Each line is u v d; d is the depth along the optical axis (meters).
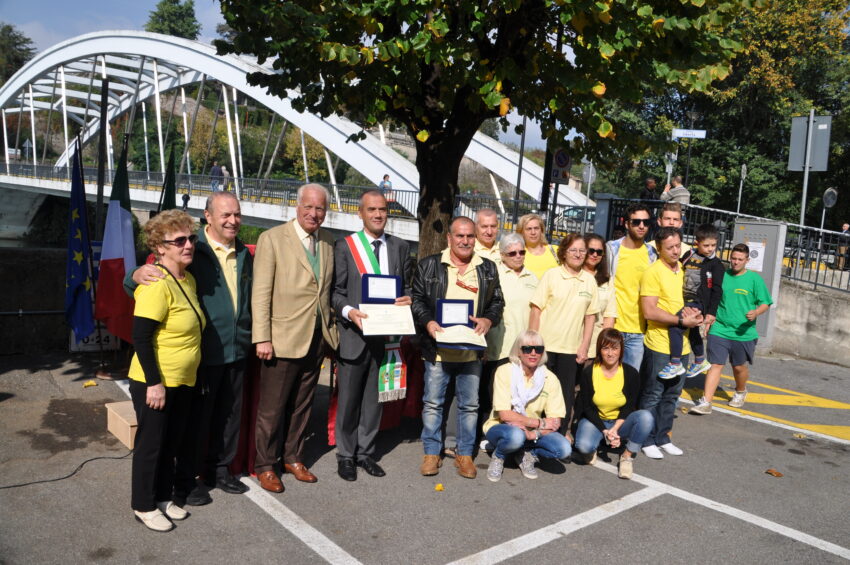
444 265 4.56
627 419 4.72
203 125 65.12
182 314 3.47
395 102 6.39
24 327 6.73
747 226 10.30
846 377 8.97
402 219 20.23
